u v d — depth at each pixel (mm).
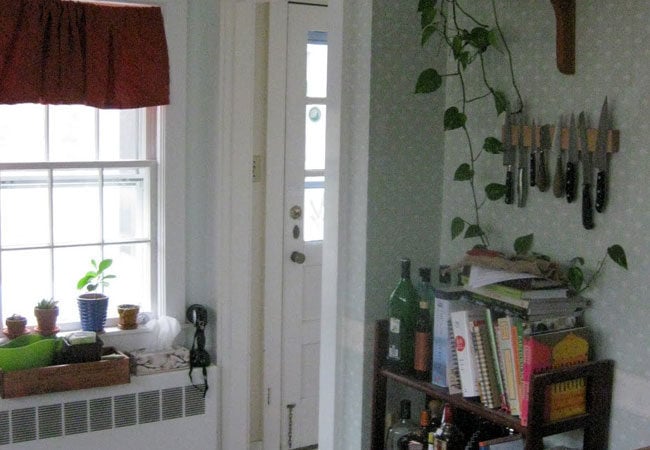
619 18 2051
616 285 2094
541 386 1993
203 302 3748
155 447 3527
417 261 2611
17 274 3387
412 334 2453
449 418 2379
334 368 2646
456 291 2332
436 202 2629
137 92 3400
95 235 3531
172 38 3498
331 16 2568
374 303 2547
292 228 3947
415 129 2561
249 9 3568
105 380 3316
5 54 3131
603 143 2078
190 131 3617
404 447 2457
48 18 3207
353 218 2555
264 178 3861
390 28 2475
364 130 2488
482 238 2479
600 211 2105
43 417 3262
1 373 3156
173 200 3596
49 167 3389
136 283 3652
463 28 2531
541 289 2117
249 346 3770
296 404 4074
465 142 2545
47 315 3332
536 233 2320
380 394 2492
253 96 3666
